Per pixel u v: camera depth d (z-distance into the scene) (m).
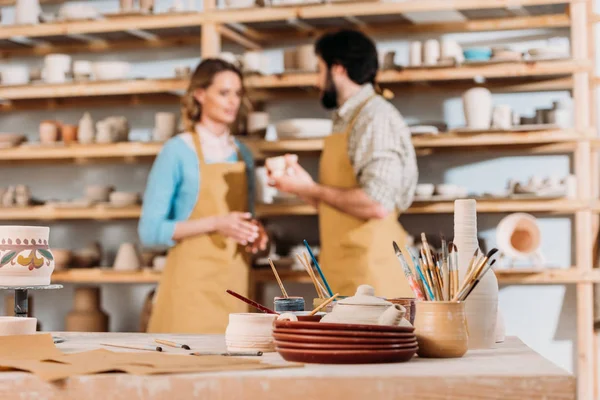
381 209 3.52
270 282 4.82
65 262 4.71
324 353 1.51
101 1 5.17
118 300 5.08
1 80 4.81
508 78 4.55
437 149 4.62
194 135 3.74
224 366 1.46
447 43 4.30
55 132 4.81
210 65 3.72
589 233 4.28
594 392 4.43
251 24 4.68
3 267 1.99
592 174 4.49
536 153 4.58
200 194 3.69
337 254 3.64
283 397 1.38
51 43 5.12
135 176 5.11
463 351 1.64
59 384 1.42
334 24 4.69
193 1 4.59
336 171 3.64
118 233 5.10
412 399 1.37
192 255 3.65
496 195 4.26
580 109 4.23
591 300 4.32
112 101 5.05
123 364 1.49
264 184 4.50
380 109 3.56
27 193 4.82
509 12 4.46
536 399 1.37
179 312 3.65
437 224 4.66
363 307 1.60
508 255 4.15
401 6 4.34
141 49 5.10
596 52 4.59
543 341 4.60
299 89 4.81
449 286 1.70
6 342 1.67
